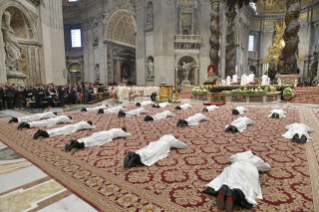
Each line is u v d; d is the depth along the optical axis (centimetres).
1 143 441
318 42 2831
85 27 3259
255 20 3662
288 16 1253
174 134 501
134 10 2677
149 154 321
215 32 1642
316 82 2500
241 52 3316
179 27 2431
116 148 398
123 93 1733
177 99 1352
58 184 260
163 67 2320
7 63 1277
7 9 1280
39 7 1558
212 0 1628
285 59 1327
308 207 200
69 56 3503
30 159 342
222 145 409
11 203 218
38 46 1548
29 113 915
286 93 1227
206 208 201
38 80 1552
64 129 515
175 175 278
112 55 3183
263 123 615
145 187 246
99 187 247
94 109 1000
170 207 204
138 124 627
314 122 617
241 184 205
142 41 2514
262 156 343
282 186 243
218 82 1688
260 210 197
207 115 787
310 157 335
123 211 198
